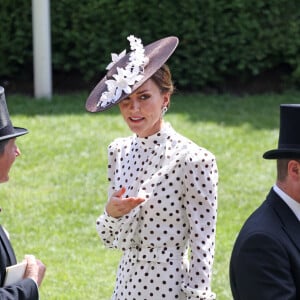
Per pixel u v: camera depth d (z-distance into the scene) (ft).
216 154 51.47
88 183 47.67
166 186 24.06
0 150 21.26
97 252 40.27
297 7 63.87
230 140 53.47
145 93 23.88
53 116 57.67
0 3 63.31
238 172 49.14
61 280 37.22
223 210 44.42
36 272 21.63
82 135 54.19
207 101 61.87
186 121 56.49
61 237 41.68
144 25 63.10
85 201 45.50
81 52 63.93
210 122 56.49
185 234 24.26
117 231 24.67
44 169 49.44
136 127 24.07
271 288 19.52
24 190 46.80
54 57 64.23
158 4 62.80
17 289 20.84
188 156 23.91
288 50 64.03
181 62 63.87
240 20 63.31
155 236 24.13
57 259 39.34
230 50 63.93
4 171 21.49
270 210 20.30
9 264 21.58
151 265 24.20
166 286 24.06
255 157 51.24
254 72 64.18
